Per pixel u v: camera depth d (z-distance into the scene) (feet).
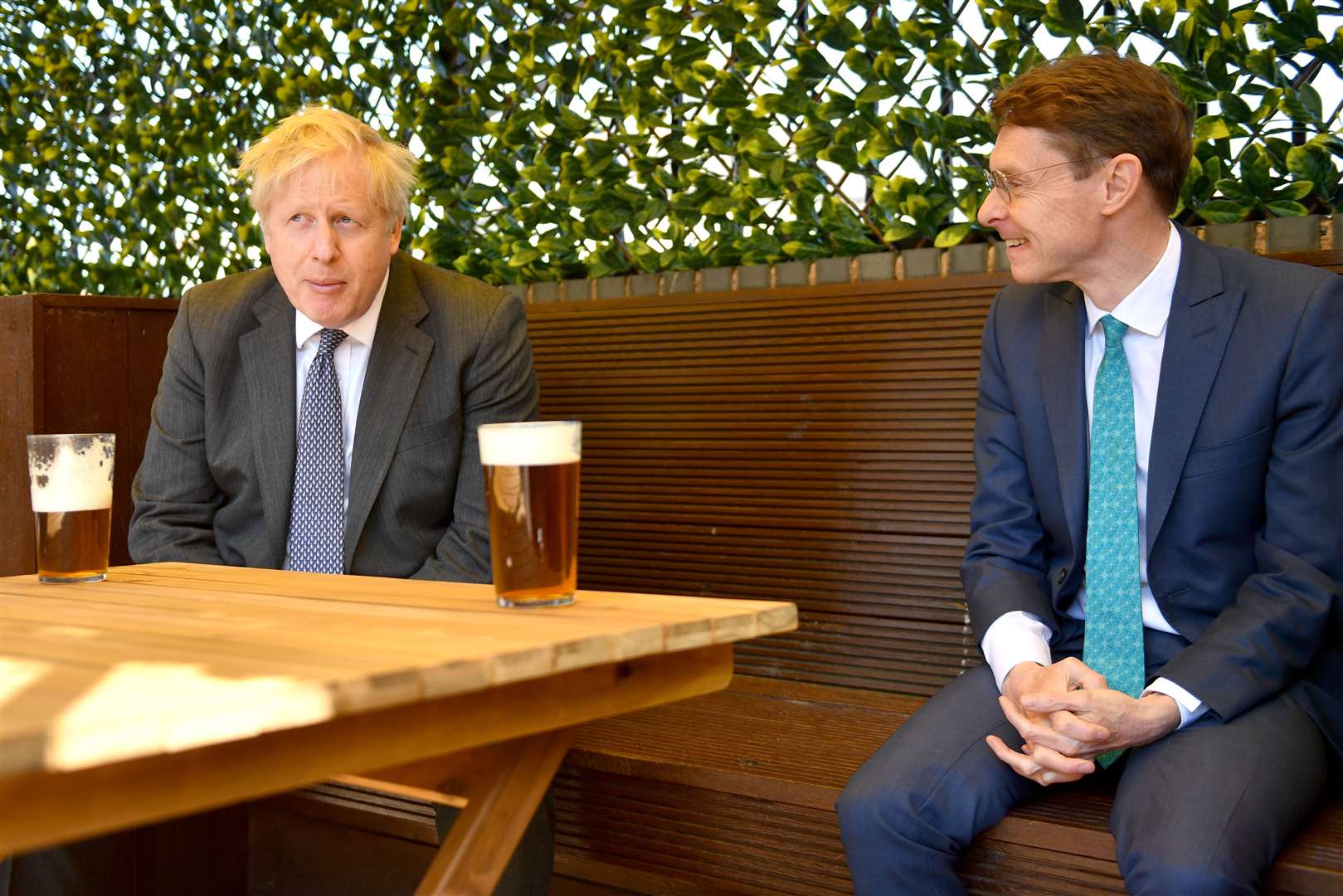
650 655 3.23
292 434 6.29
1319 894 4.04
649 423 7.84
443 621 3.21
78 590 4.03
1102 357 5.28
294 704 2.33
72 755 2.04
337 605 3.57
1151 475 5.01
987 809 4.56
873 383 7.06
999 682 5.00
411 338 6.33
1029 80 5.18
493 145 9.00
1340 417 4.82
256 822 7.36
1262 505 4.98
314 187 5.95
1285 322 4.87
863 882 4.61
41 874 6.19
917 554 6.86
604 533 7.97
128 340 8.60
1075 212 5.04
